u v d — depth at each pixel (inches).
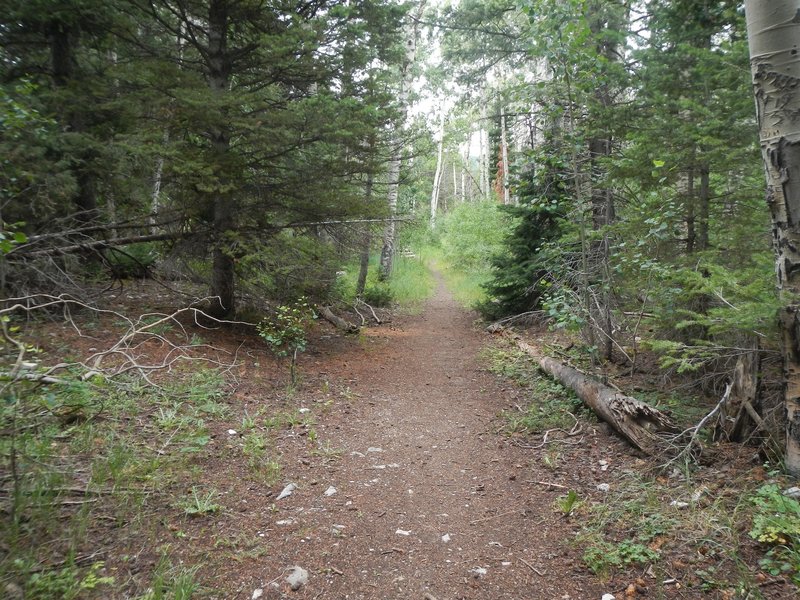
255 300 351.6
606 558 122.5
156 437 174.4
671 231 229.3
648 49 239.8
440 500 160.6
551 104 253.0
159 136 270.5
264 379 263.9
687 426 186.1
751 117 199.9
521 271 440.5
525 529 141.8
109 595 102.7
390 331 481.1
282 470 170.2
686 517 133.4
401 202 1106.1
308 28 295.9
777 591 103.2
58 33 309.6
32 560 106.1
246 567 118.8
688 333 224.8
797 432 137.3
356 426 222.2
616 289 260.7
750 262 199.0
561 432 210.7
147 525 128.2
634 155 227.0
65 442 158.1
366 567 123.8
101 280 352.5
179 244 324.5
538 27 219.6
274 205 332.8
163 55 320.8
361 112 304.0
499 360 349.1
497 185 1190.3
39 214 271.1
